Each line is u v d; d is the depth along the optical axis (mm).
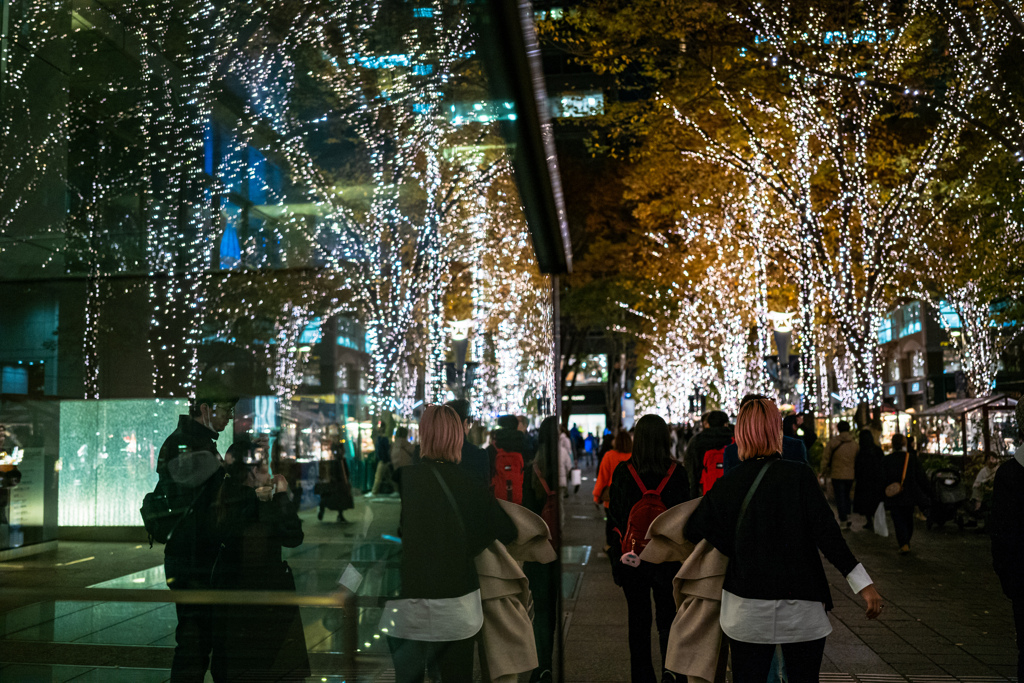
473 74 3414
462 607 2711
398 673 2480
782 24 16094
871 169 20766
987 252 18859
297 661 2410
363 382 4930
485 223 4590
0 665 2332
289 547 2457
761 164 20391
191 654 2385
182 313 6234
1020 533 4371
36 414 2627
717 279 28688
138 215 4535
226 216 7922
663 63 20219
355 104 6215
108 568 2438
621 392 61312
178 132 5852
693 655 3916
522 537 3355
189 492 2506
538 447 3871
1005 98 14062
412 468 2699
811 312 21422
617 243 33375
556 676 3666
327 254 8500
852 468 15703
